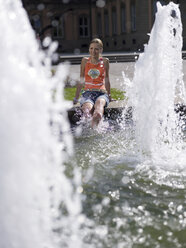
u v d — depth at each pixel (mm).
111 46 44688
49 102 2047
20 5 2188
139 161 4461
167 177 3906
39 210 2146
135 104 4926
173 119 5164
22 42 2070
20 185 2041
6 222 2043
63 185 2223
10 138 1995
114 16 42844
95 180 3820
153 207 3158
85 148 5012
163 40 4703
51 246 2328
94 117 5375
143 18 36469
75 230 2604
